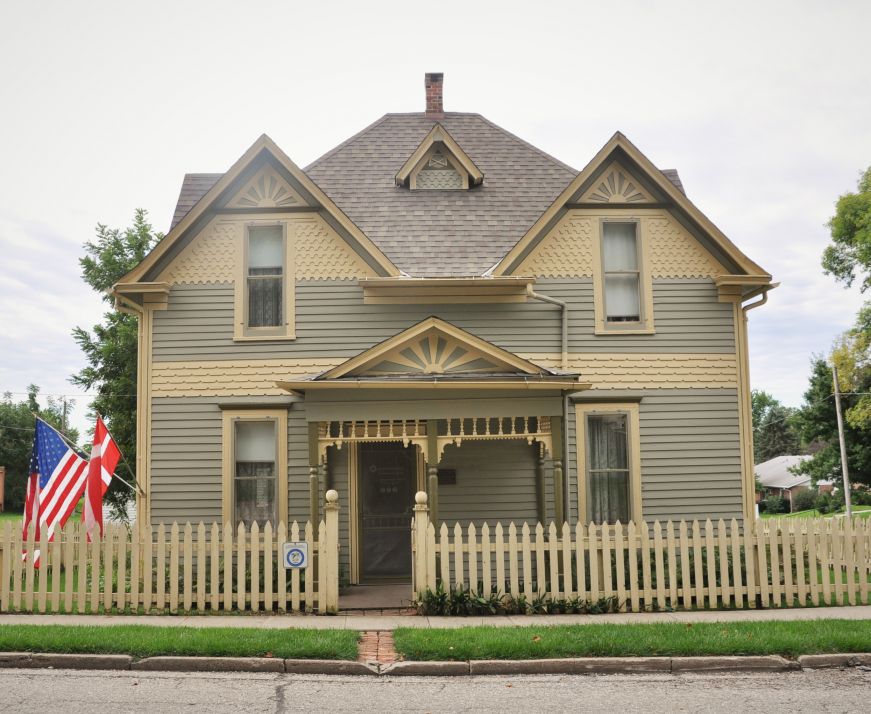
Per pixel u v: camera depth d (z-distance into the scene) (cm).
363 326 1619
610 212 1669
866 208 3872
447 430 1435
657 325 1650
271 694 853
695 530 1261
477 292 1631
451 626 1117
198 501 1590
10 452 5994
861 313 4100
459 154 1789
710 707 812
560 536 1477
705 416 1638
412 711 800
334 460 1599
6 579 1216
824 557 1277
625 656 966
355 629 1093
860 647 984
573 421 1622
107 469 1491
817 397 5044
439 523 1597
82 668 945
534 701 832
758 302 1658
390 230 1703
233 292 1625
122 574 1222
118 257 3238
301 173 1608
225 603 1223
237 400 1606
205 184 1827
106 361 3225
